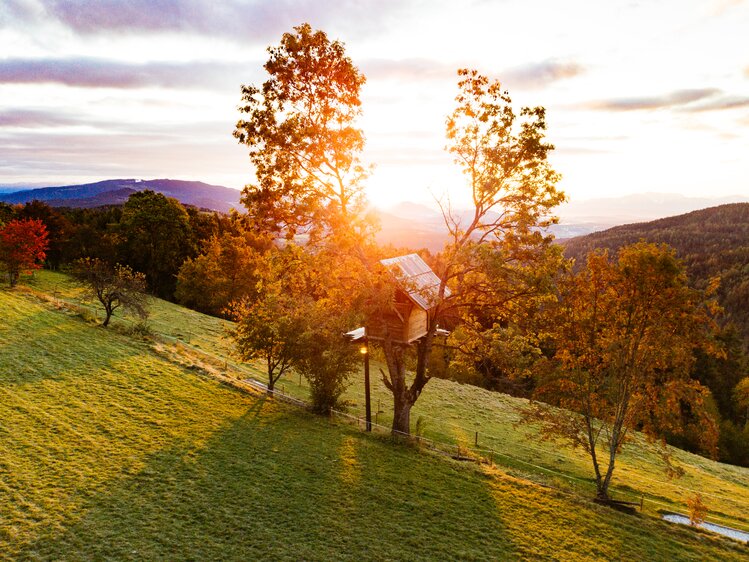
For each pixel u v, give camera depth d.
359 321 29.69
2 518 17.56
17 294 51.38
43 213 87.56
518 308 31.06
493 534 21.50
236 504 21.00
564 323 28.94
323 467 25.86
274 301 36.84
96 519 18.47
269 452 26.66
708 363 85.56
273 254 31.59
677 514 29.91
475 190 31.50
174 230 90.00
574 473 36.22
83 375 32.81
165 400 31.44
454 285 38.16
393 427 33.75
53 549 16.50
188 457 24.53
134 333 46.09
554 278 28.69
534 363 30.64
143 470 22.56
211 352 50.31
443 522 21.95
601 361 29.06
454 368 67.44
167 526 18.73
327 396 35.59
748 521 31.89
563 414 29.02
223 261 83.38
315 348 35.69
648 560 21.14
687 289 25.61
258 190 30.59
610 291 27.86
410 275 34.06
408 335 33.09
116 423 26.83
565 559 20.27
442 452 31.89
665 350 26.02
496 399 58.47
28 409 26.36
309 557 18.03
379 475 25.92
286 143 29.44
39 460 21.72
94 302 60.19
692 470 45.03
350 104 30.41
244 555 17.66
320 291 34.31
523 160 30.02
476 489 25.89
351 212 31.14
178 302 88.38
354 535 19.95
